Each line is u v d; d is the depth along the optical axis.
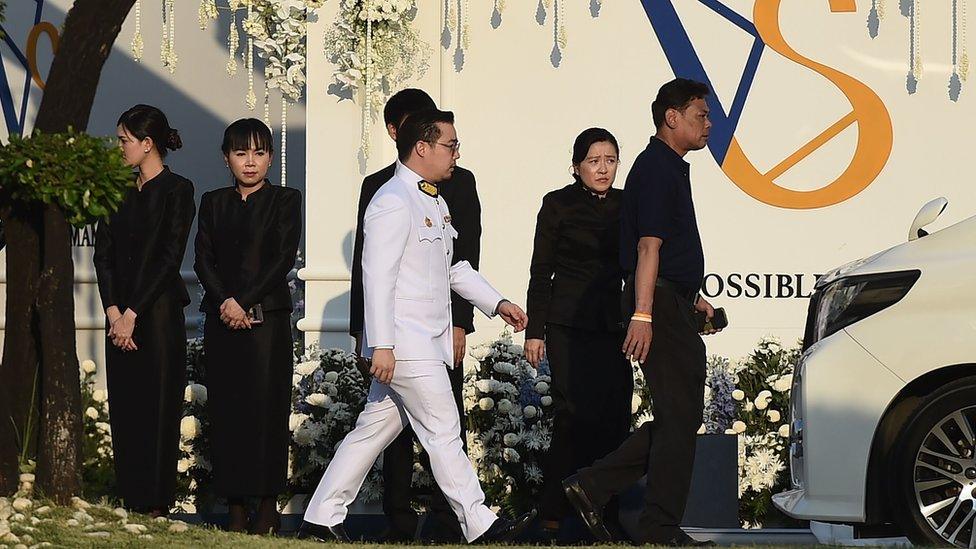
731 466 14.33
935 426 12.09
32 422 13.28
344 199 17.84
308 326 17.73
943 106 17.73
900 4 17.77
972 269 12.19
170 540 11.87
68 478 12.88
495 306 12.68
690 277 12.41
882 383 12.27
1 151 12.49
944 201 13.75
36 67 22.83
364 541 13.75
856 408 12.35
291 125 23.41
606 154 13.84
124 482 14.22
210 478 16.16
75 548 11.32
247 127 14.36
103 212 12.50
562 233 13.95
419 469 15.71
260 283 14.11
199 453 16.00
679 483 12.26
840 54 17.81
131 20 22.95
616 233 13.87
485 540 12.12
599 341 13.92
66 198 12.33
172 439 14.30
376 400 12.65
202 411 16.17
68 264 12.95
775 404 16.41
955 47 17.70
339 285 17.81
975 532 12.03
